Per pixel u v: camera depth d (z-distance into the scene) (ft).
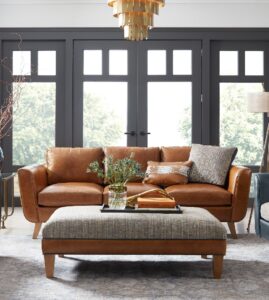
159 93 22.91
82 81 22.89
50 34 22.65
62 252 11.62
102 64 22.86
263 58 22.88
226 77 22.91
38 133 23.25
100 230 11.62
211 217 12.13
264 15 22.57
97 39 22.71
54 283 11.25
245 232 17.48
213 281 11.46
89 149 18.86
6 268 12.48
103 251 11.66
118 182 13.02
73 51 22.81
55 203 16.26
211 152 18.25
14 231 17.38
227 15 22.58
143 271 12.31
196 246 11.64
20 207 22.85
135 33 13.53
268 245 15.28
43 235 11.60
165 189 17.08
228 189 17.28
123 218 11.75
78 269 12.44
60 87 23.06
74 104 22.94
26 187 16.16
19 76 22.97
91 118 23.04
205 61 22.63
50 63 23.02
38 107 23.17
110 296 10.35
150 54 22.86
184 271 12.32
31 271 12.23
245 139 23.08
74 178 18.37
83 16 22.63
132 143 23.06
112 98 23.00
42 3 22.57
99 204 16.46
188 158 18.86
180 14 22.61
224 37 22.58
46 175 18.20
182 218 11.79
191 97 22.85
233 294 10.51
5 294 10.43
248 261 13.29
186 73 22.82
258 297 10.31
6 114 22.95
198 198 16.37
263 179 14.30
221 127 23.08
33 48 22.94
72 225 11.62
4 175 18.86
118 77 22.88
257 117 23.08
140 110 22.95
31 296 10.31
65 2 22.54
